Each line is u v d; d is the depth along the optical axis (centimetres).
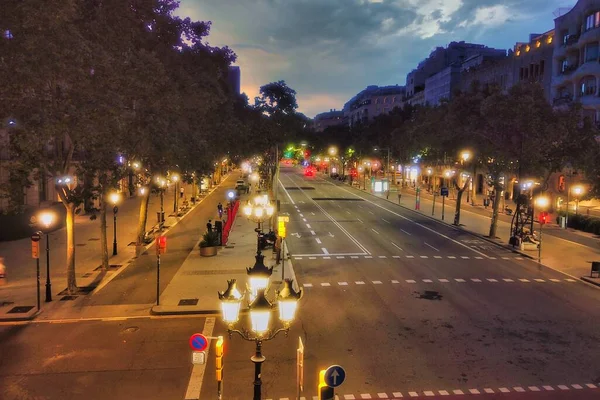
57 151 2066
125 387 1318
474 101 3797
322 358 1508
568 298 2194
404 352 1555
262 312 936
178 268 2673
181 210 5184
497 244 3497
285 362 1480
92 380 1358
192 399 1255
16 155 2108
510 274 2634
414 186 9094
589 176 3431
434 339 1669
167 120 2492
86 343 1628
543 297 2203
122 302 2066
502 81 6712
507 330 1764
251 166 9050
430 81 10650
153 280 2416
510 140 3356
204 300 2075
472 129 3503
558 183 5053
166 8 2781
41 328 1767
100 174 2320
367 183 9638
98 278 2438
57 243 3334
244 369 1431
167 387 1320
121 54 2008
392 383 1342
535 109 3153
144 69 2092
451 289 2312
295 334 1711
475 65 8662
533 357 1524
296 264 2825
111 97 1798
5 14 1399
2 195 2053
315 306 2033
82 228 3972
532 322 1855
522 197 3478
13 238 3403
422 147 5666
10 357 1512
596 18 4647
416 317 1898
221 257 2959
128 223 4281
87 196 2180
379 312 1958
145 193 3053
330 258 2988
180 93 2684
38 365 1455
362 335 1703
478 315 1930
